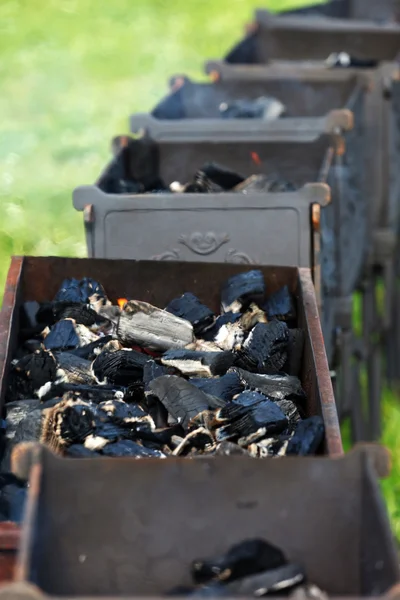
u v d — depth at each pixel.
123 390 4.15
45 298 4.93
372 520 2.90
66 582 2.99
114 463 3.00
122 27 18.41
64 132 13.23
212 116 8.18
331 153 6.30
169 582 3.01
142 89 15.20
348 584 3.00
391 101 7.96
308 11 10.86
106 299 4.80
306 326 4.50
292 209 5.50
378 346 8.66
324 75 8.02
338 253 6.51
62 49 17.19
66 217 10.25
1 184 11.17
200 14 19.48
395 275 9.40
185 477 3.02
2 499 3.55
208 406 3.91
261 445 3.79
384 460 3.02
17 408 4.02
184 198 5.54
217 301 4.98
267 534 3.02
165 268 4.95
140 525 3.01
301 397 4.24
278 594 2.77
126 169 6.65
